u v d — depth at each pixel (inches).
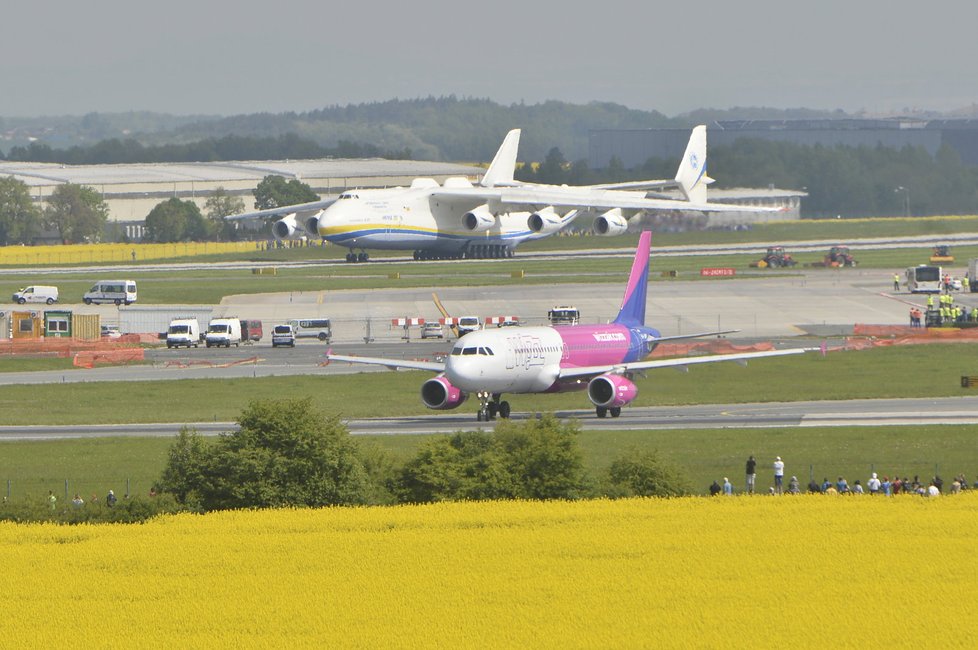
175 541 6166.3
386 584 5388.8
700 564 5644.7
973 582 5334.6
